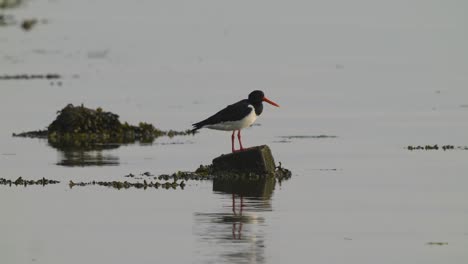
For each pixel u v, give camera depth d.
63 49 59.56
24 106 38.94
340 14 79.00
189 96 42.34
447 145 30.06
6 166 26.72
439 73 49.75
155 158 28.20
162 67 52.72
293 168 26.48
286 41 64.62
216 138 32.09
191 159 28.00
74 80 47.19
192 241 18.59
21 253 17.91
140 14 79.62
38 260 17.47
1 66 52.19
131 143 31.22
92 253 17.86
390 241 18.69
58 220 20.38
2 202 22.08
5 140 31.47
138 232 19.34
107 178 25.02
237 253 17.73
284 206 21.67
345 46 62.12
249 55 58.19
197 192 23.22
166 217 20.61
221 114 25.00
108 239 18.83
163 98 41.72
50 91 43.31
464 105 39.16
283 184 24.25
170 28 71.19
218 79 48.03
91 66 52.69
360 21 74.38
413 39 64.44
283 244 18.39
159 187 23.83
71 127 32.50
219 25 73.12
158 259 17.38
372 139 31.50
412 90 43.81
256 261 17.23
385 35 66.75
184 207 21.56
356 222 20.19
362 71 51.00
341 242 18.59
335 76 49.09
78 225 19.94
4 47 60.16
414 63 53.97
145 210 21.28
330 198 22.55
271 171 25.16
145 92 43.53
